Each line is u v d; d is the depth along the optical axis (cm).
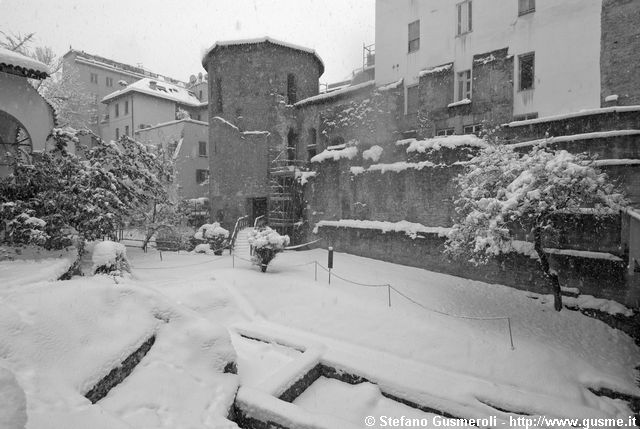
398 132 2233
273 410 616
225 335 720
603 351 1110
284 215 2433
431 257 1748
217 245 2156
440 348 1009
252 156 2709
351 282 1512
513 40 1838
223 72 2798
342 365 840
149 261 1861
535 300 1407
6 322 512
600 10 1584
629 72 1508
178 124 3591
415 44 2261
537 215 1158
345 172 2162
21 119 1405
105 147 1736
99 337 580
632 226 1149
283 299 1280
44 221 1147
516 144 1520
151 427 486
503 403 768
